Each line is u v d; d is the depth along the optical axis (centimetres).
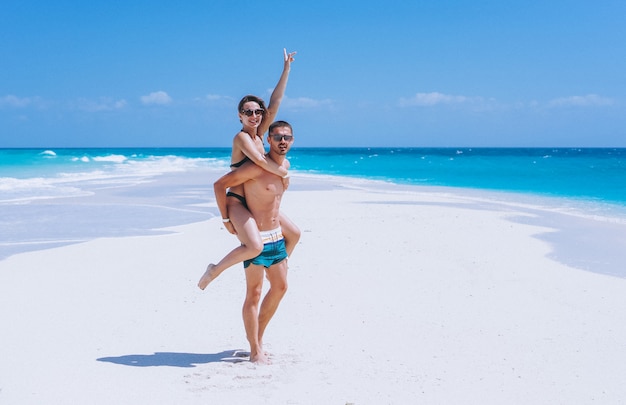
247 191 549
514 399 471
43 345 587
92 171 3828
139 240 1182
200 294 784
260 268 541
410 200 2055
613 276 910
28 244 1134
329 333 631
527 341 612
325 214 1619
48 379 500
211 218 1521
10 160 5238
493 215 1641
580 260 1030
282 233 577
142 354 566
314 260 996
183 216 1559
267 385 491
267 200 546
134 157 7056
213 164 5191
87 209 1692
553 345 601
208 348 587
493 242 1196
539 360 559
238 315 695
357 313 704
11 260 984
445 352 577
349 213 1644
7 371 518
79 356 557
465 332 638
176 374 514
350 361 549
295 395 470
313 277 877
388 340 610
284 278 561
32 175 3278
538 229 1387
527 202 2044
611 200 2123
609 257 1058
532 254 1077
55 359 549
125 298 761
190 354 568
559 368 540
